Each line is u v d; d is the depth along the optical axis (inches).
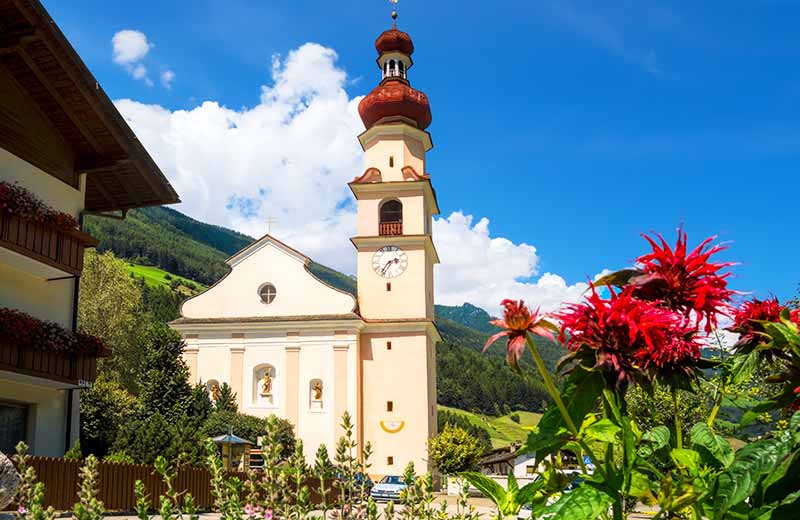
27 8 653.9
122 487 650.8
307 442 1684.3
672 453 108.1
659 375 106.3
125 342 1914.4
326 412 1696.6
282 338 1742.1
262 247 1804.9
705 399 124.6
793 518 99.5
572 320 105.5
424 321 1736.0
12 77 714.8
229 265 1806.1
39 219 685.3
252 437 1499.8
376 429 1696.6
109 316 1908.2
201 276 5880.9
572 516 101.3
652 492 107.0
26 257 681.0
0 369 633.6
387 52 1995.6
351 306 1750.7
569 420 105.3
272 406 1716.3
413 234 1793.8
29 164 729.0
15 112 717.3
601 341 104.0
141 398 1519.4
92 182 853.8
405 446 1680.6
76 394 781.3
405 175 1835.6
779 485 101.7
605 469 106.4
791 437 98.7
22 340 653.3
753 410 115.3
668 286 108.4
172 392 1526.8
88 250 1958.7
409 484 177.8
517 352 102.8
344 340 1724.9
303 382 1715.1
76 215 800.3
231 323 1754.4
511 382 4190.5
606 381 105.1
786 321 113.7
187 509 167.5
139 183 855.1
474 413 3897.6
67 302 789.9
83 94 735.7
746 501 110.2
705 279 107.7
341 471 164.4
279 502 153.6
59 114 761.6
